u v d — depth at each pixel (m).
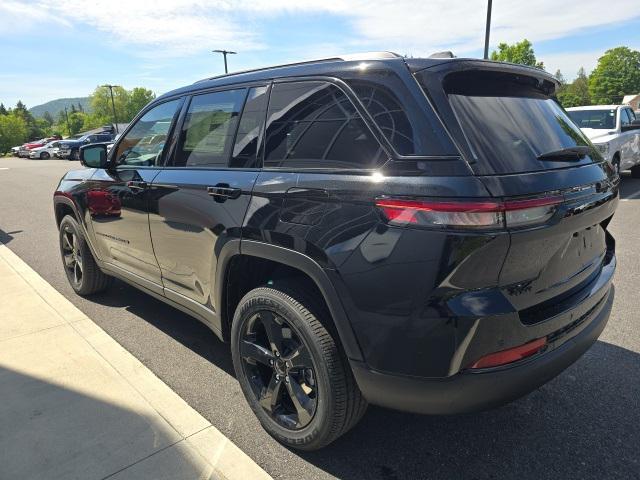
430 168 1.88
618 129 10.24
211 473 2.27
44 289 4.72
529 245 1.89
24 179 17.12
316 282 2.15
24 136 82.81
